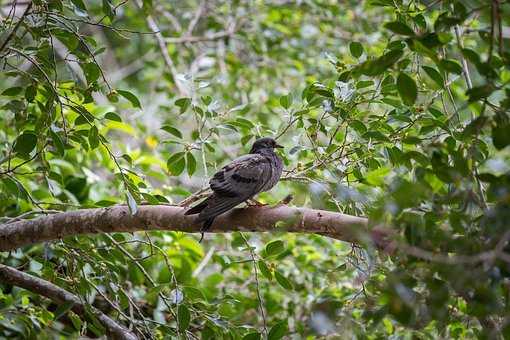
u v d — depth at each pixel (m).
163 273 13.58
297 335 11.42
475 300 6.85
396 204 6.88
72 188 14.37
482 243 6.89
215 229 9.34
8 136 13.56
